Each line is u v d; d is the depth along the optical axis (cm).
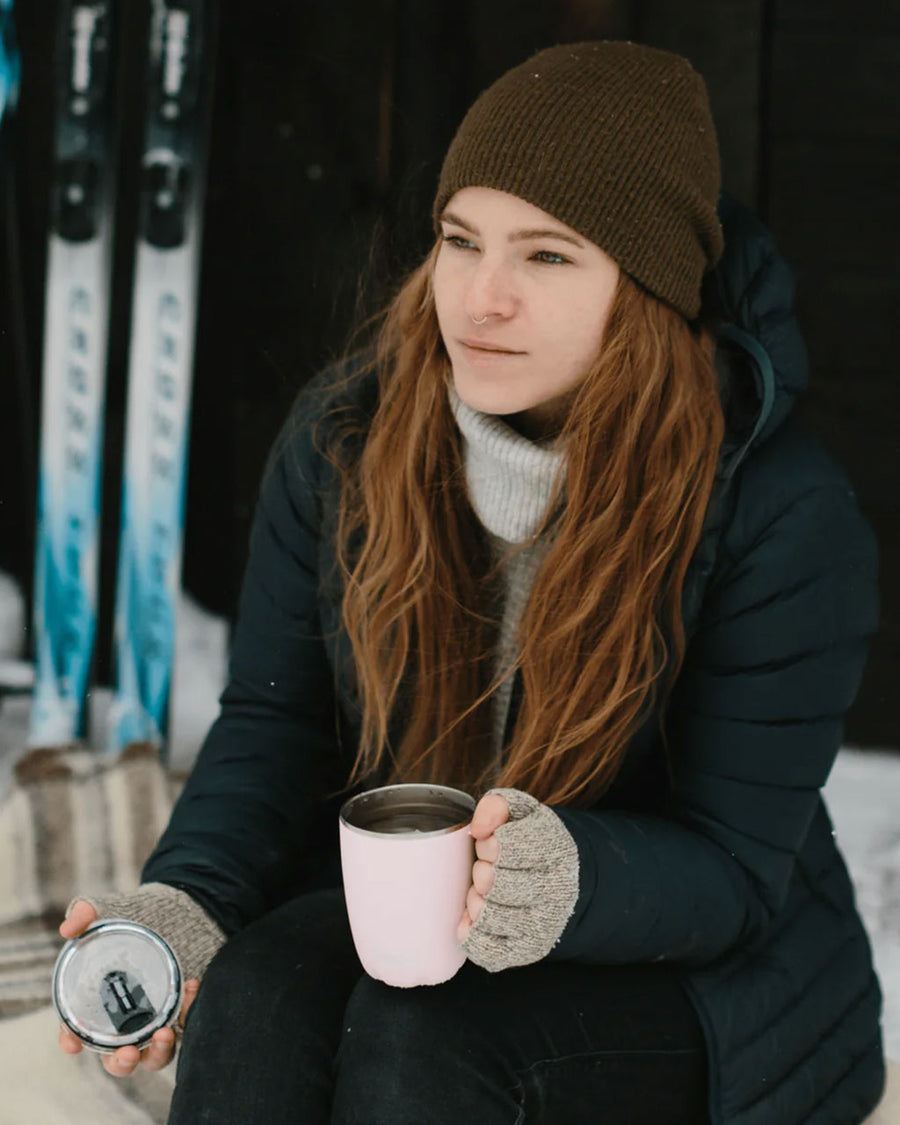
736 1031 125
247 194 278
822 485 134
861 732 288
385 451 142
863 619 135
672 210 127
